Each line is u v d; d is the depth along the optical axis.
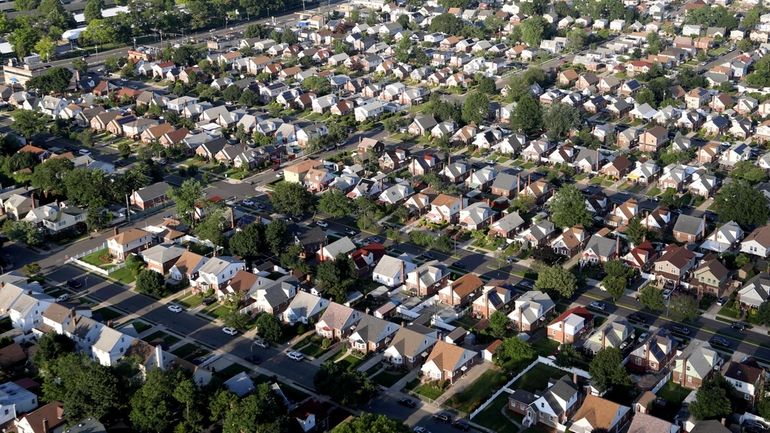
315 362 140.25
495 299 152.25
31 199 197.12
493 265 171.25
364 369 137.88
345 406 127.69
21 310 150.38
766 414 120.62
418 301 158.62
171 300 161.00
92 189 195.38
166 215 198.50
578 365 137.75
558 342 144.62
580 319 144.38
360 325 144.38
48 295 160.88
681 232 179.12
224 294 159.25
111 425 123.62
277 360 140.75
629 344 142.00
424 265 165.75
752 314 150.00
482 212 187.62
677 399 128.25
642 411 123.06
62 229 187.88
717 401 119.62
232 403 118.50
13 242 185.75
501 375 135.00
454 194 198.12
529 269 169.00
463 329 143.88
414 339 139.25
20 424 121.50
